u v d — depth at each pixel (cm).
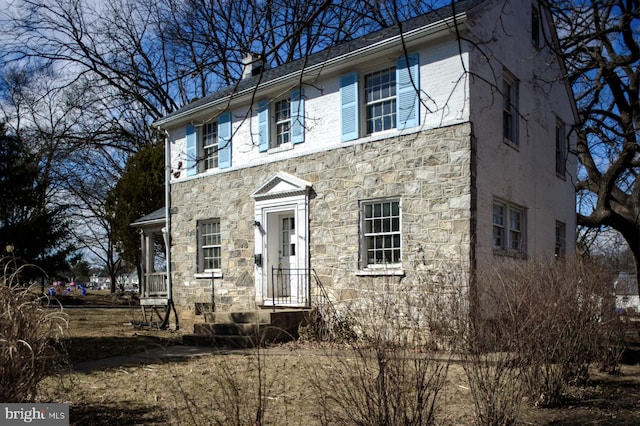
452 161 987
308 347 946
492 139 1055
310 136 1216
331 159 1166
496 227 1083
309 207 1194
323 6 497
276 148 1289
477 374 447
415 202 1026
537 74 1302
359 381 414
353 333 507
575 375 642
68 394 617
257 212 1303
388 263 1062
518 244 1168
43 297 443
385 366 387
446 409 525
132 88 2375
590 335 654
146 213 2162
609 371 742
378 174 1084
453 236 969
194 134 1511
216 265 1433
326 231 1159
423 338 448
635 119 1284
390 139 1074
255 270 1300
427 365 407
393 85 1110
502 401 447
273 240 1293
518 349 506
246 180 1345
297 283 1196
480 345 452
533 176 1249
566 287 614
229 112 1407
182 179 1524
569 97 1535
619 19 1097
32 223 2092
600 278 710
